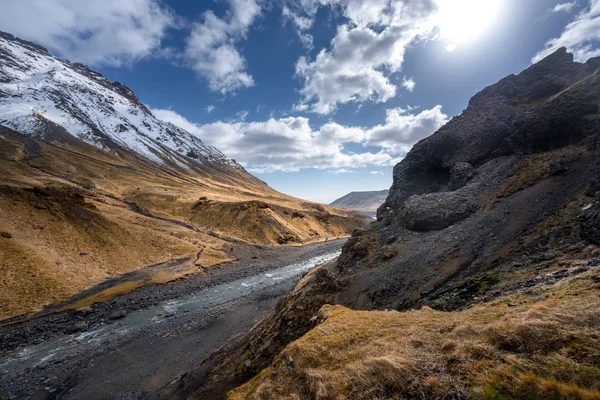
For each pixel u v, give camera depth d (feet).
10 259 156.97
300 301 90.58
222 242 322.14
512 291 47.09
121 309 152.46
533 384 19.72
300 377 36.73
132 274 203.10
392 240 130.31
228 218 409.28
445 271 84.17
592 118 104.78
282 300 105.19
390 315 49.90
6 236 170.19
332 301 92.48
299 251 346.33
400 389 26.32
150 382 91.15
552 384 18.78
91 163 566.36
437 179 175.83
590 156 93.56
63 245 195.93
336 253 337.11
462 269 81.46
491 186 121.49
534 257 61.98
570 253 55.31
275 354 67.51
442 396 23.09
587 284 33.50
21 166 437.99
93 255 205.16
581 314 25.57
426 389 24.75
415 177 184.96
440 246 100.12
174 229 320.50
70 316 139.74
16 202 203.62
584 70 152.76
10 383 92.94
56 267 172.24
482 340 27.84
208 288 195.11
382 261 114.21
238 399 38.22
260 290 188.96
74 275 175.94
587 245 54.65
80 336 124.26
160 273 211.61
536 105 150.71
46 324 130.52
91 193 386.73
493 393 20.47
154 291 181.27
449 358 27.30
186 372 90.33
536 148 123.95
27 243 175.22
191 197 480.23
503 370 22.38
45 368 100.63
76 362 104.22
